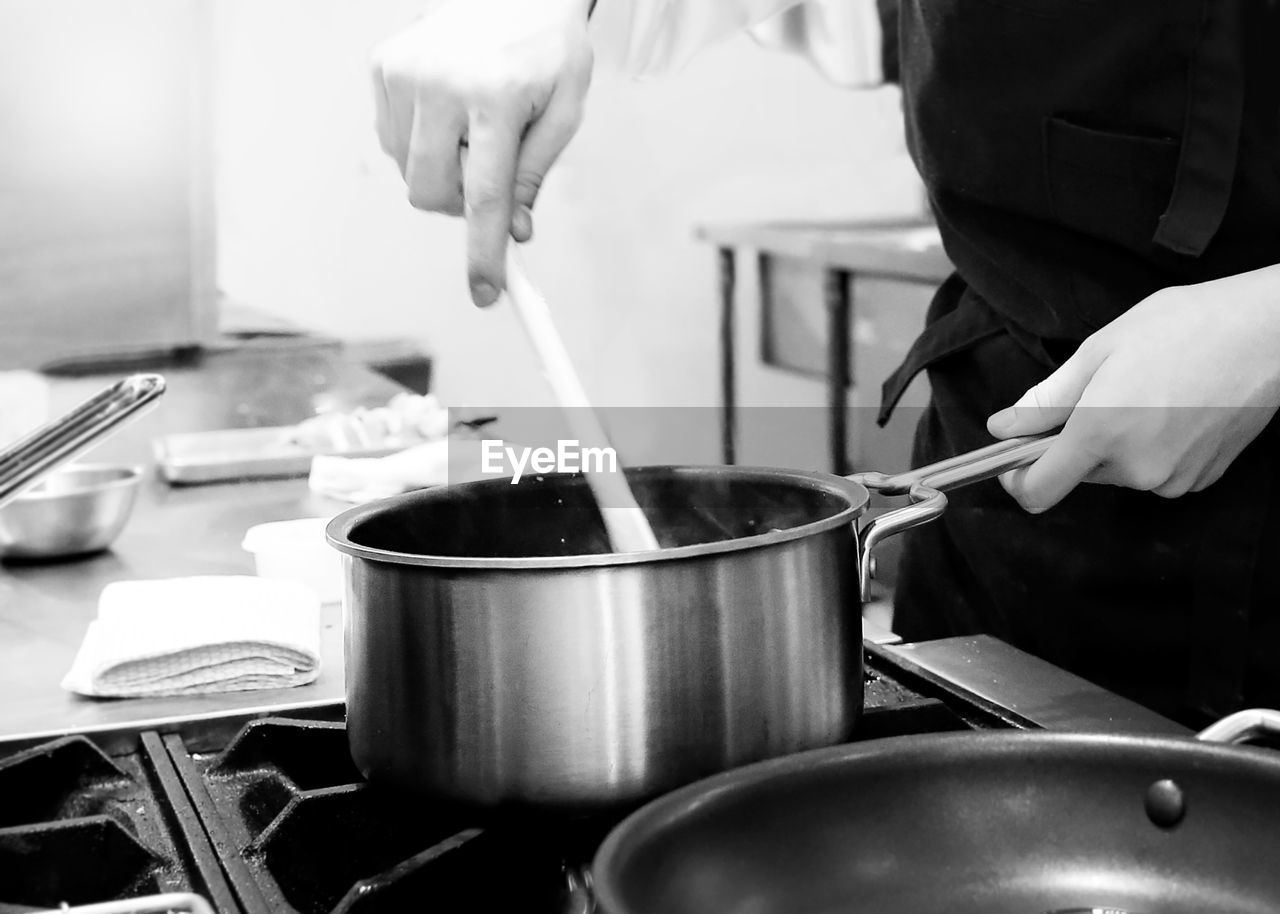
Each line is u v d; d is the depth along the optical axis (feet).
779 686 2.09
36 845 1.99
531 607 1.98
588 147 12.69
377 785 2.14
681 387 13.25
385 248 10.83
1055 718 2.60
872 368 10.81
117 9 9.95
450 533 2.62
